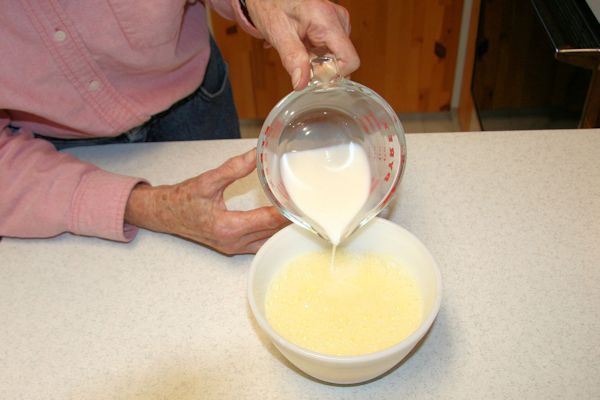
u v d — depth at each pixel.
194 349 0.60
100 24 0.77
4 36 0.73
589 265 0.66
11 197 0.73
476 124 1.99
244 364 0.58
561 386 0.54
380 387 0.55
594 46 0.97
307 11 0.72
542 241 0.70
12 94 0.76
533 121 1.24
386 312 0.58
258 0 0.78
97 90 0.84
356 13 2.08
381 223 0.63
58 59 0.77
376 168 0.66
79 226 0.73
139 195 0.73
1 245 0.76
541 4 1.12
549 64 1.09
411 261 0.61
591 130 0.90
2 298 0.67
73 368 0.59
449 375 0.56
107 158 0.90
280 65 2.20
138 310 0.65
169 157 0.90
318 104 0.65
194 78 1.01
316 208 0.63
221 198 0.70
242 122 2.40
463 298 0.63
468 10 2.05
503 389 0.54
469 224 0.73
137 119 0.90
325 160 0.68
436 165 0.84
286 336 0.56
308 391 0.55
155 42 0.83
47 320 0.64
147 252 0.73
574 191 0.77
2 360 0.60
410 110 2.37
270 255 0.61
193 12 0.99
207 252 0.73
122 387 0.57
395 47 2.16
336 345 0.54
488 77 1.63
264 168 0.60
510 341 0.58
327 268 0.64
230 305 0.65
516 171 0.82
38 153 0.76
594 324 0.59
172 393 0.56
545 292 0.63
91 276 0.70
